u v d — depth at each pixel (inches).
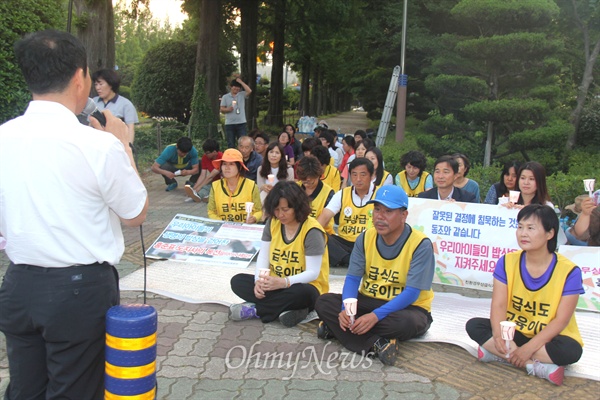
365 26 824.9
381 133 646.5
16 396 102.9
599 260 205.0
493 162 506.6
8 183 94.0
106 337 97.9
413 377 156.3
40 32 96.9
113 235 101.4
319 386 150.7
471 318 183.8
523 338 161.0
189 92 912.9
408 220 229.3
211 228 270.4
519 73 498.6
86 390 101.8
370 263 175.8
